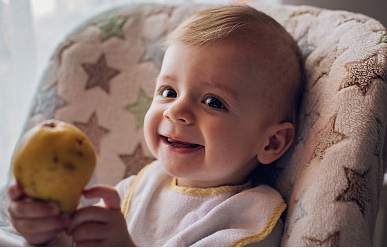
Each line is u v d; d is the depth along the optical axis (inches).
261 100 27.9
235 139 27.3
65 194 18.1
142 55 36.2
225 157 27.2
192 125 26.8
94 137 34.7
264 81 27.8
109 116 35.3
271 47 28.4
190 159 27.3
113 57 35.8
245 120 27.5
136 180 32.9
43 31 47.4
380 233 44.9
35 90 34.2
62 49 34.8
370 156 23.0
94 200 34.6
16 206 18.2
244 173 30.3
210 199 29.1
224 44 27.4
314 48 30.9
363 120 23.7
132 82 35.9
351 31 28.4
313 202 22.7
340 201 21.9
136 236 29.1
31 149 17.8
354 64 26.0
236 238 25.0
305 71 30.7
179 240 26.5
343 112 24.7
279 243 26.4
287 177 29.5
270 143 29.6
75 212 20.6
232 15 29.0
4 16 43.2
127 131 35.5
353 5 45.8
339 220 21.2
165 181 32.3
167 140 28.3
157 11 36.8
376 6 45.7
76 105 34.2
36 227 18.5
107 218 20.8
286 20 33.7
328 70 28.3
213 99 27.1
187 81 27.3
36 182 17.7
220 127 26.7
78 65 34.6
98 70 35.3
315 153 25.7
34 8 46.6
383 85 24.5
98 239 20.5
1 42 43.4
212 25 28.2
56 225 18.6
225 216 27.3
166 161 27.8
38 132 18.2
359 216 21.4
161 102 28.5
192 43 27.8
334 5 46.2
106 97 35.3
